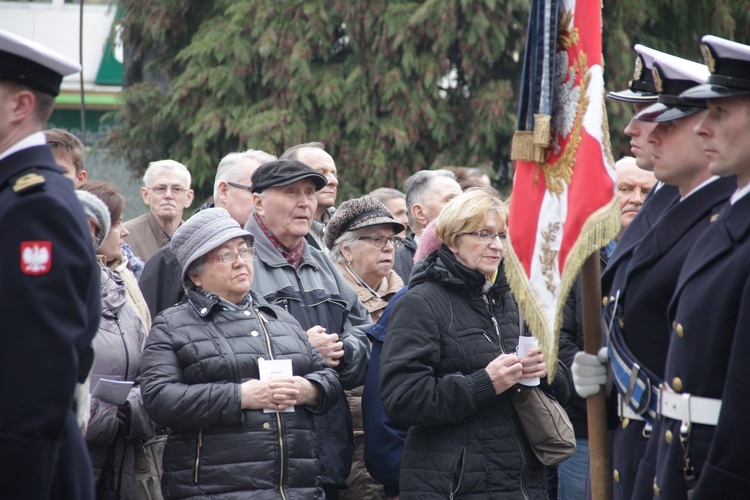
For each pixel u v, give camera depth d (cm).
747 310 507
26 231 500
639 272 626
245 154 1167
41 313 493
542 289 649
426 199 1216
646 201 695
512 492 770
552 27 641
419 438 783
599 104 630
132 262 1102
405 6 2522
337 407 909
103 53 4297
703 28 2655
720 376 534
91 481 559
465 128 2573
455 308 795
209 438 764
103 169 2986
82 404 552
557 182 648
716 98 539
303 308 924
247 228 955
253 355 796
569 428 789
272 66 2608
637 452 623
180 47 2881
